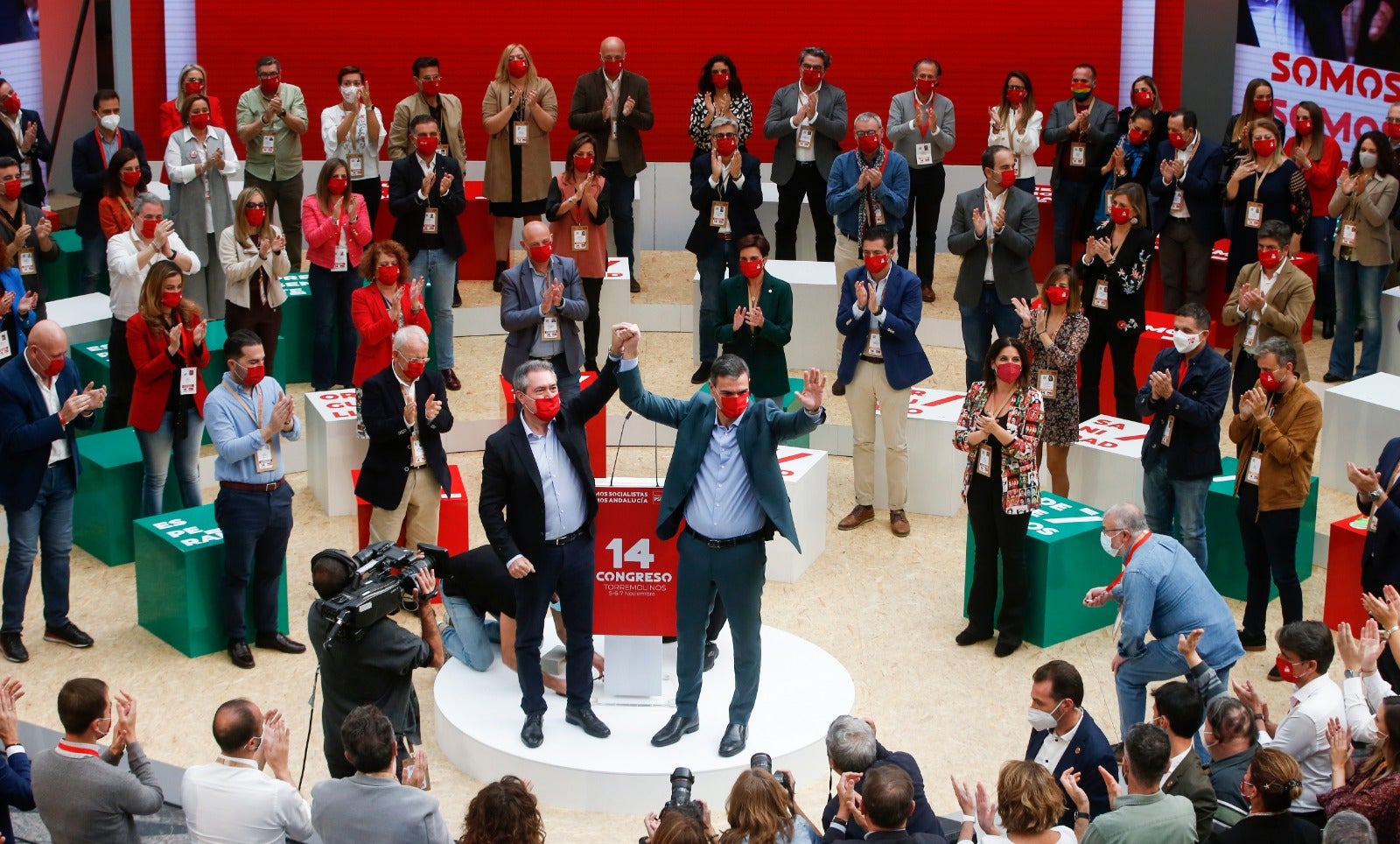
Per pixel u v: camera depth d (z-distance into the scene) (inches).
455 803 281.3
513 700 303.7
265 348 429.4
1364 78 514.3
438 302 458.6
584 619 281.1
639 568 290.2
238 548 326.3
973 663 335.9
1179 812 210.2
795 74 571.2
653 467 437.1
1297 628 256.4
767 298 383.6
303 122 504.7
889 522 405.1
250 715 212.5
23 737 299.4
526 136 502.0
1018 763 209.2
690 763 278.4
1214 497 362.3
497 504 267.9
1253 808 217.8
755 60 570.6
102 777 214.7
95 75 569.9
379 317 404.5
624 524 287.4
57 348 321.1
